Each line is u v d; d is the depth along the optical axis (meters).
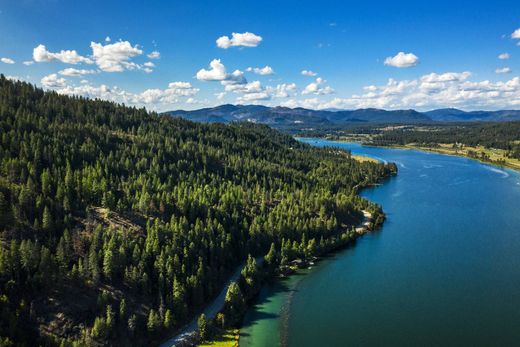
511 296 159.12
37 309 117.69
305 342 128.12
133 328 121.69
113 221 159.88
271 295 158.50
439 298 157.38
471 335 133.12
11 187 157.12
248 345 125.75
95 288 129.50
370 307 150.25
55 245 137.88
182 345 122.88
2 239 132.75
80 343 109.50
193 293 139.75
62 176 180.75
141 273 136.75
